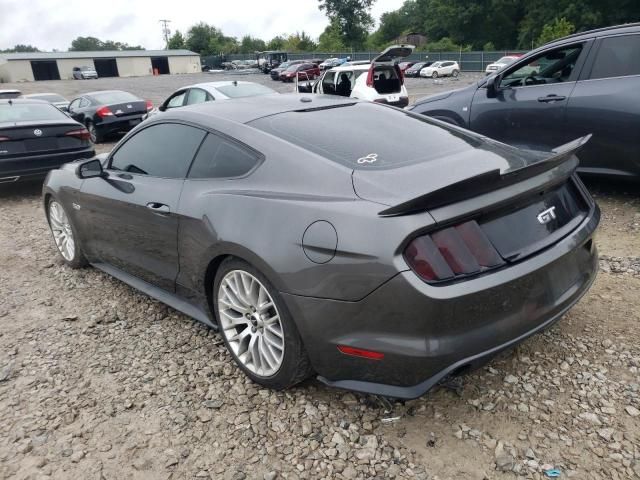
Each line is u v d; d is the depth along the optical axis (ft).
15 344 11.20
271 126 9.56
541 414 8.13
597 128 16.92
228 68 254.68
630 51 16.46
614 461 7.18
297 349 8.14
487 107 19.70
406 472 7.24
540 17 206.59
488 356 7.29
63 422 8.63
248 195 8.70
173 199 10.10
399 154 8.65
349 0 290.76
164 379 9.65
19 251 17.51
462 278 7.00
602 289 11.96
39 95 61.46
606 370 9.05
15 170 24.00
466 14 233.55
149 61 275.80
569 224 8.60
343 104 11.10
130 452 7.91
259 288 8.63
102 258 13.42
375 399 8.70
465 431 7.89
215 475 7.40
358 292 7.16
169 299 11.28
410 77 157.99
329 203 7.67
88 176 12.38
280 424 8.29
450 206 7.05
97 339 11.25
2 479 7.51
